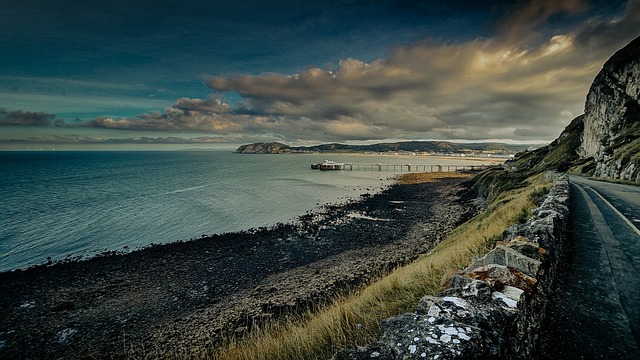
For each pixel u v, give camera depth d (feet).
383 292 22.95
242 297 69.15
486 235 34.71
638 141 109.29
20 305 68.59
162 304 67.92
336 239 116.57
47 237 123.13
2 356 51.47
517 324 10.03
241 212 171.12
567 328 13.84
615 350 12.15
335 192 249.96
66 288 77.30
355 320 17.92
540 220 23.91
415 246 101.14
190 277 83.05
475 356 7.33
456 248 34.14
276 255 99.86
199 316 61.46
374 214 161.89
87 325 60.03
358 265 85.46
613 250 25.64
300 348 16.25
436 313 9.09
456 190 242.37
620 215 40.86
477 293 11.02
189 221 150.71
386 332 8.95
